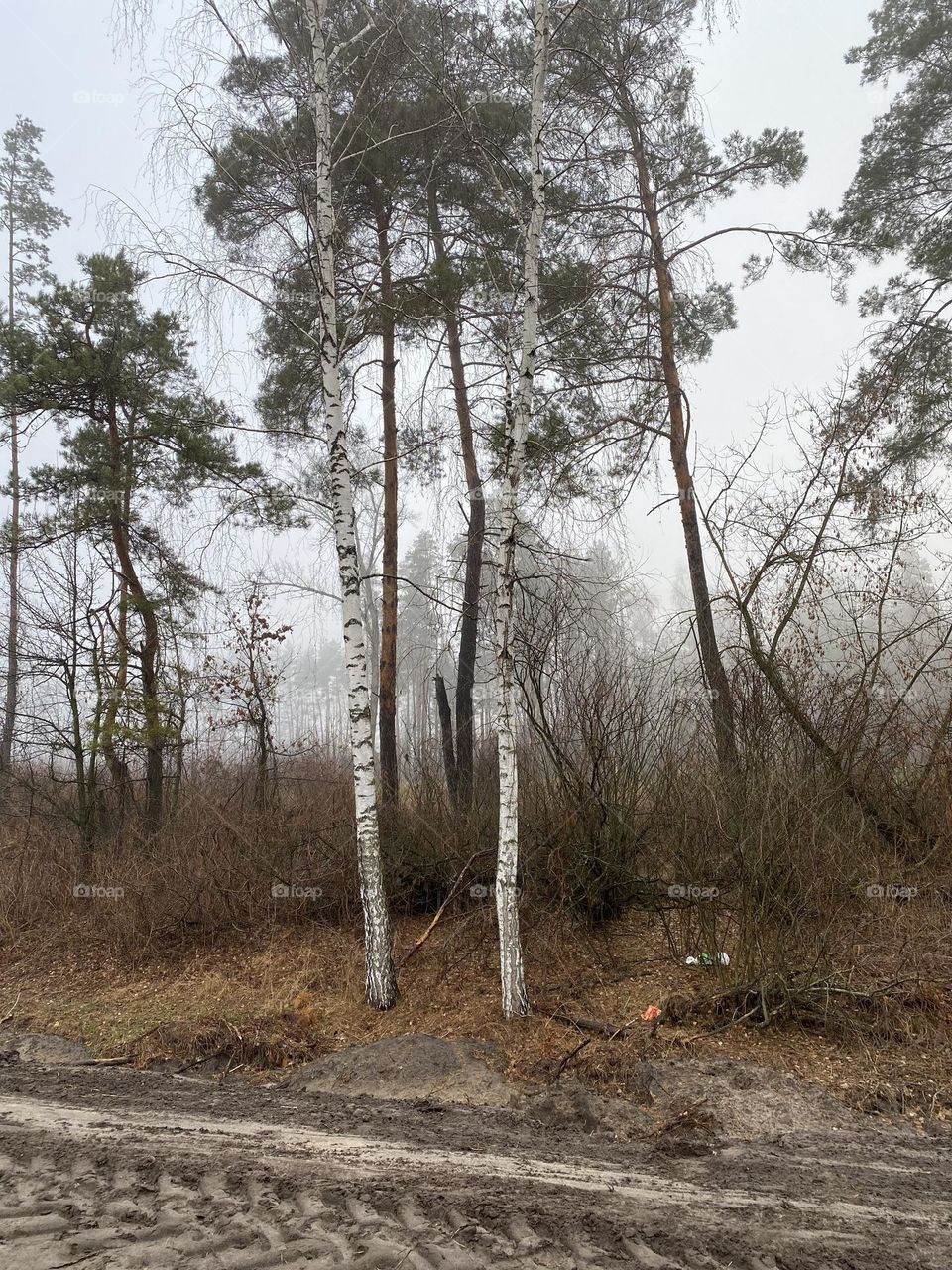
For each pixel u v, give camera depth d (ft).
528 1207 11.75
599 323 30.55
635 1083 16.72
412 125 27.55
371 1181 12.59
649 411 33.63
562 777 24.00
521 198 24.71
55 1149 13.73
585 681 24.95
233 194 26.71
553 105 23.62
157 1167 13.03
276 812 30.99
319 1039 20.04
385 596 37.42
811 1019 18.70
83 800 32.48
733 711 24.27
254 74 22.09
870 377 33.94
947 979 19.54
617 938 23.93
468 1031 19.27
